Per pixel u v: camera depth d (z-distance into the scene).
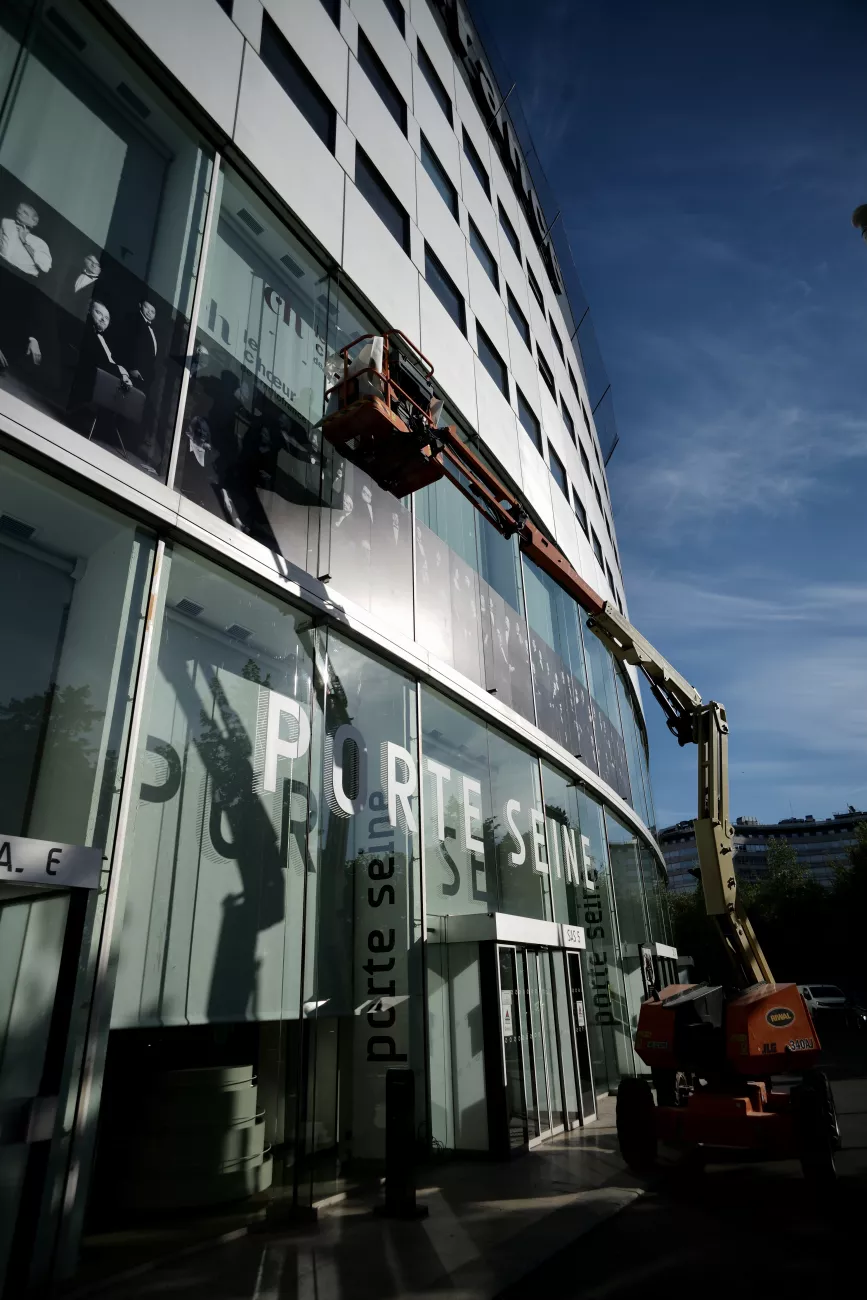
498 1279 4.62
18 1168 4.09
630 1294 4.30
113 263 6.89
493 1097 8.69
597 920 15.57
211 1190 6.08
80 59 7.18
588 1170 7.84
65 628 5.83
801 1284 4.37
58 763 5.45
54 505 5.90
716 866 8.98
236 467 7.67
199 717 6.75
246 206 8.95
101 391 6.31
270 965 6.86
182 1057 7.21
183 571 6.91
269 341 8.77
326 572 8.78
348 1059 7.61
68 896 4.55
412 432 8.15
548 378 21.53
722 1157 8.41
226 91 8.70
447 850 10.23
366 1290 4.47
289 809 7.54
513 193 22.00
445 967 9.40
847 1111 10.71
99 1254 5.10
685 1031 7.84
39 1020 4.29
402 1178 6.22
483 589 13.38
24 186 6.25
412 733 9.95
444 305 14.05
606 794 17.95
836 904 52.66
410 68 15.13
